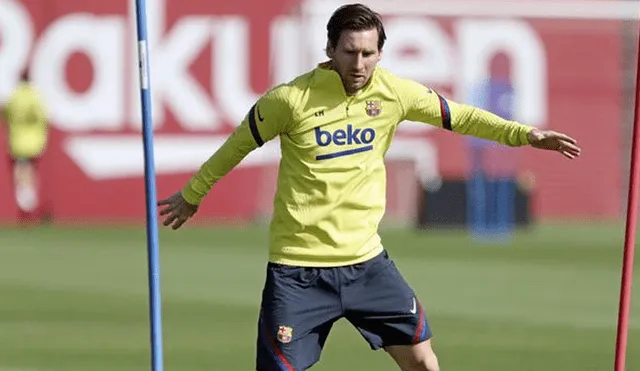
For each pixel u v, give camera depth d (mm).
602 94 104125
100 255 73062
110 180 96688
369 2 99562
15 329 47000
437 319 50656
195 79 96750
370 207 25438
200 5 96875
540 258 74812
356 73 24516
